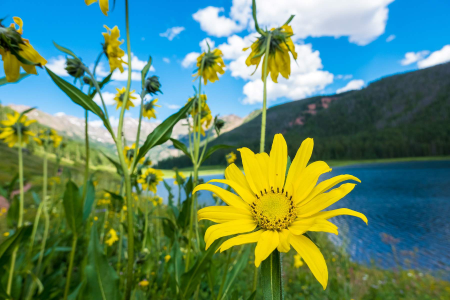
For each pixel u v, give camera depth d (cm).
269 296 82
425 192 3312
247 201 110
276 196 108
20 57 119
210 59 253
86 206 195
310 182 105
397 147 11975
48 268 276
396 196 3116
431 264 1000
